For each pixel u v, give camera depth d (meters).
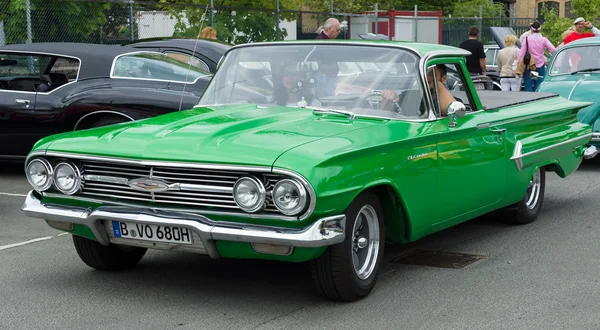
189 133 5.45
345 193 5.11
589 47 12.98
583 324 5.16
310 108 6.23
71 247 7.13
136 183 5.28
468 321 5.22
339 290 5.40
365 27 24.20
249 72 6.68
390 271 6.40
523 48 18.14
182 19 16.92
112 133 5.64
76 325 5.13
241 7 17.84
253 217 5.04
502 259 6.79
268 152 5.06
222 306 5.49
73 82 10.12
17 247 7.14
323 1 35.47
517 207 7.93
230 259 6.68
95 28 15.26
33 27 14.46
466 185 6.52
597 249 7.14
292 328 5.06
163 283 6.02
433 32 28.16
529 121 7.56
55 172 5.55
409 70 6.29
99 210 5.38
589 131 8.84
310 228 4.94
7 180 10.40
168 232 5.25
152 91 9.95
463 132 6.41
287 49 6.64
